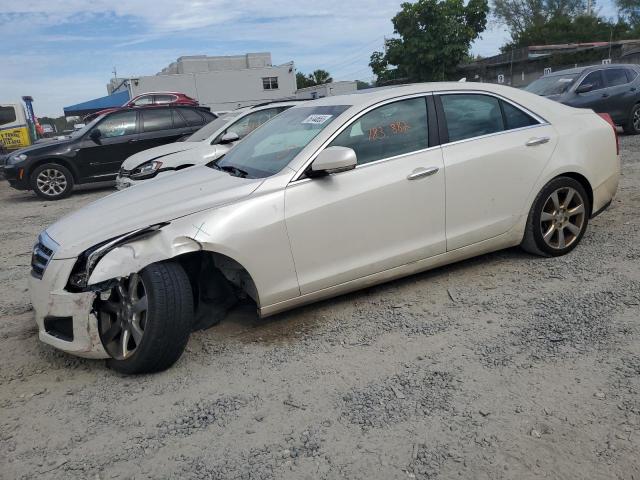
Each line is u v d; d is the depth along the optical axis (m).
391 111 4.24
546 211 4.77
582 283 4.32
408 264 4.23
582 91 12.38
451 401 2.98
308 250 3.82
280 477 2.51
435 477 2.45
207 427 2.91
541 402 2.91
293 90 40.25
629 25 51.19
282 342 3.80
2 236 8.12
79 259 3.46
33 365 3.73
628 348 3.35
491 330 3.73
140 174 8.31
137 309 3.40
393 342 3.68
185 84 37.72
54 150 11.78
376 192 4.00
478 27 33.59
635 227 5.60
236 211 3.62
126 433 2.91
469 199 4.38
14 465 2.71
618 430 2.65
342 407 3.00
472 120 4.51
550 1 56.44
